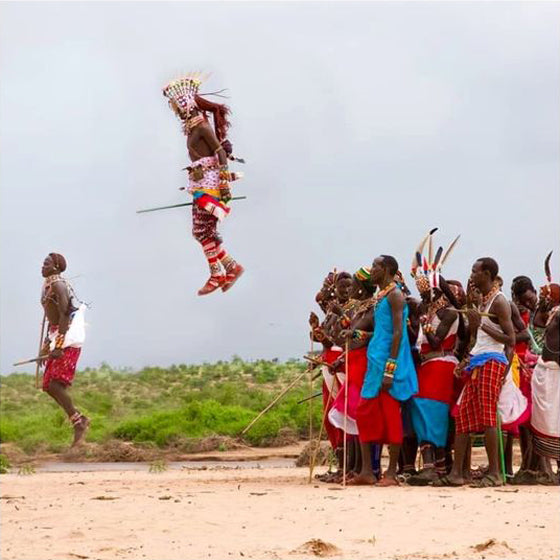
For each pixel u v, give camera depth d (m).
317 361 15.88
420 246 15.33
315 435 35.28
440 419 15.14
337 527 11.18
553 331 15.02
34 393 59.34
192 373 69.12
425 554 9.82
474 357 14.62
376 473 15.80
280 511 12.16
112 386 62.06
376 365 14.84
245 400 48.56
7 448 33.22
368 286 15.51
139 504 12.86
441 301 15.18
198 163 13.60
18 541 10.54
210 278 13.71
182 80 13.91
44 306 17.69
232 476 18.33
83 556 9.81
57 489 15.28
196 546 10.24
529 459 15.45
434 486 14.77
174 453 31.89
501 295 14.47
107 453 30.83
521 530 10.94
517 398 15.12
